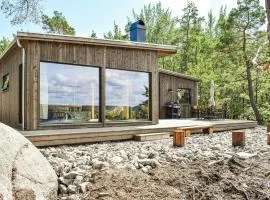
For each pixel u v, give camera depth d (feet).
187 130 34.86
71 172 15.70
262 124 66.23
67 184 14.79
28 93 30.01
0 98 45.75
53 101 31.78
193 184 15.11
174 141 25.94
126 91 37.32
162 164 18.44
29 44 30.12
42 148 25.27
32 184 11.85
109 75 36.01
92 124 33.83
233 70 76.13
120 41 35.55
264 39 67.62
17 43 29.89
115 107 36.24
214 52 78.69
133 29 44.16
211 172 16.67
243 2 69.15
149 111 39.14
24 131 28.48
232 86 79.46
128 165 17.31
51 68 31.83
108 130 29.91
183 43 106.63
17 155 12.42
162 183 15.06
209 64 86.69
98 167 17.21
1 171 10.85
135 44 36.81
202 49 94.99
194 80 62.95
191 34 104.63
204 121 46.44
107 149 24.67
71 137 27.27
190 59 102.89
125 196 13.52
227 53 73.31
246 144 27.99
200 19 112.68
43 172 13.14
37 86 30.45
